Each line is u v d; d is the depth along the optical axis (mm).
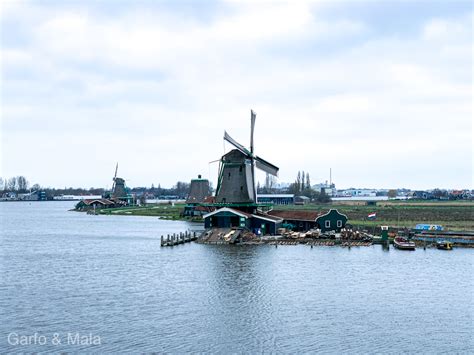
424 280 53781
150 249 77750
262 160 97562
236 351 33875
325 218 89250
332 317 41000
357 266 61344
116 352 33594
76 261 66625
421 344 35375
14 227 127375
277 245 79562
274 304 44500
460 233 83688
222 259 66625
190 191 165125
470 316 41500
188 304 44344
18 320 39938
